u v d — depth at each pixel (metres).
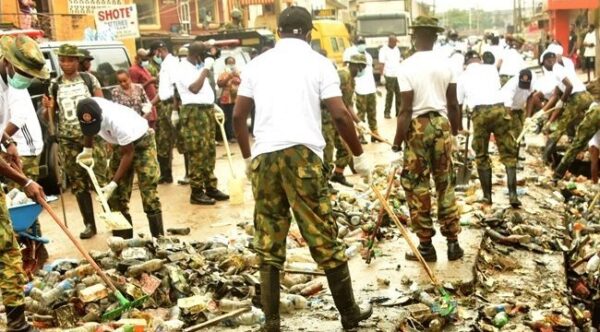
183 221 7.55
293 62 4.08
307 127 4.02
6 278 4.10
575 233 7.77
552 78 10.91
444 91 5.66
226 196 8.55
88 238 6.98
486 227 6.98
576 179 10.40
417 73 5.53
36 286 4.98
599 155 10.29
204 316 4.66
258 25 28.00
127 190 6.46
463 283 5.31
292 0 31.08
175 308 4.66
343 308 4.30
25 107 5.91
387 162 10.77
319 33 19.86
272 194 4.07
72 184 6.88
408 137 5.65
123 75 8.98
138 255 5.24
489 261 6.28
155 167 6.40
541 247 6.89
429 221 5.72
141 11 23.31
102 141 6.70
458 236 6.54
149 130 6.36
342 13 46.56
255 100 4.12
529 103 11.26
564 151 11.54
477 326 4.80
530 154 11.62
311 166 3.99
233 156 12.22
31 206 5.38
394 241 6.50
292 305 4.77
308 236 4.09
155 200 6.43
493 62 9.10
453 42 23.52
